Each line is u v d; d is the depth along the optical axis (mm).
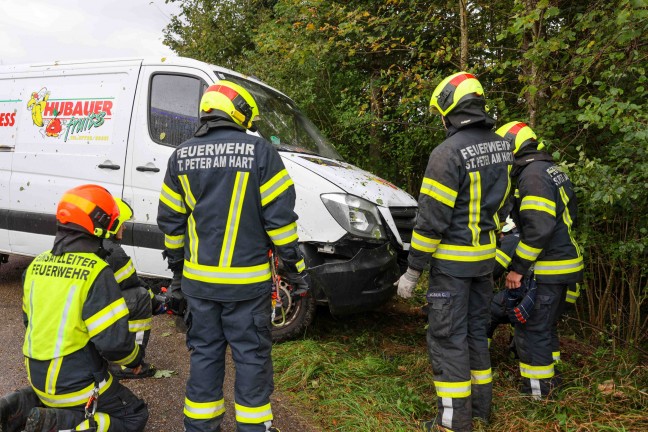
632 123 3273
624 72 3697
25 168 4789
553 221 2959
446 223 2629
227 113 2436
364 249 3662
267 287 2457
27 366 2291
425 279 5371
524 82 4402
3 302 4957
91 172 4449
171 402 3148
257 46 7359
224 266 2361
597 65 3852
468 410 2727
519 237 3297
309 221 3707
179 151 2434
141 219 4242
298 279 2584
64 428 2199
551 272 3160
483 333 2906
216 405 2455
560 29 4141
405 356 3770
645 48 3766
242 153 2373
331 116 6707
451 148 2619
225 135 2424
